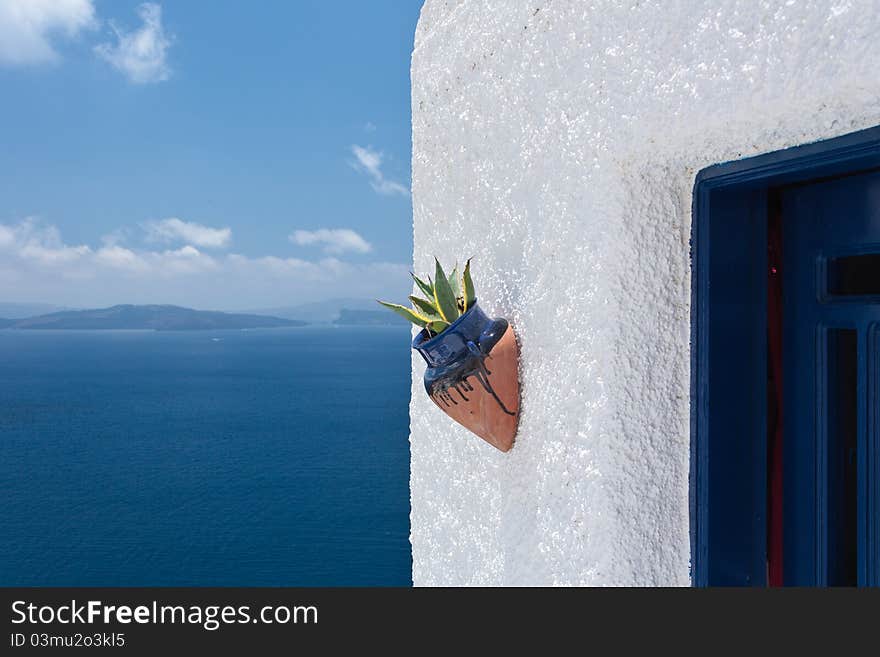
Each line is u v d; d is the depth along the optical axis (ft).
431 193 8.13
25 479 341.62
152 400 622.13
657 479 4.70
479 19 6.90
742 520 4.67
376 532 247.70
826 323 4.46
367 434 456.45
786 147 3.93
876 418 4.16
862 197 4.15
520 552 6.01
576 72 5.08
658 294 4.70
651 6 4.28
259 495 305.32
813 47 3.26
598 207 4.79
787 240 4.73
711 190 4.63
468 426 6.10
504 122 6.34
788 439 4.73
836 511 4.46
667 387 4.73
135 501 296.51
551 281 5.47
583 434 4.96
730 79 3.71
